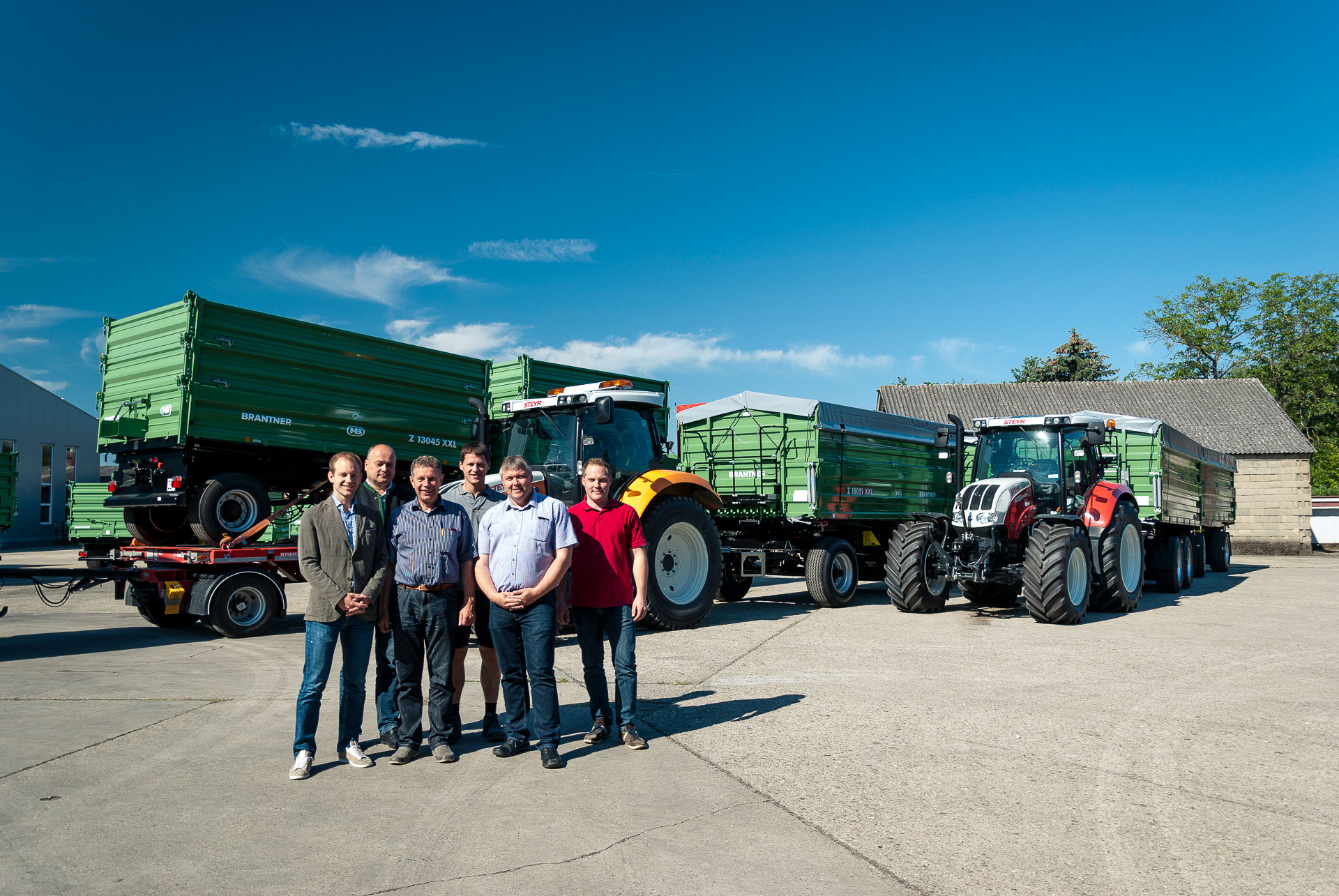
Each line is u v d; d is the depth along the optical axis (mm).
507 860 3375
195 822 3781
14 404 25969
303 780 4395
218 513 9625
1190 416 29812
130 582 9789
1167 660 7590
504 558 4762
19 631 10086
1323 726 5359
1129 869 3285
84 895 3061
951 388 32344
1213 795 4125
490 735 5211
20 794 4152
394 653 4809
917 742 5023
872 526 13023
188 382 9398
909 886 3135
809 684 6641
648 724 5492
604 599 5082
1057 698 6129
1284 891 3100
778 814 3877
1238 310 44312
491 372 13109
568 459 9609
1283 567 21281
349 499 4613
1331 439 41656
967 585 11891
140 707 5965
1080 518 10531
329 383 10766
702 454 12672
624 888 3121
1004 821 3789
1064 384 32406
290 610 12305
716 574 10062
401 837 3607
